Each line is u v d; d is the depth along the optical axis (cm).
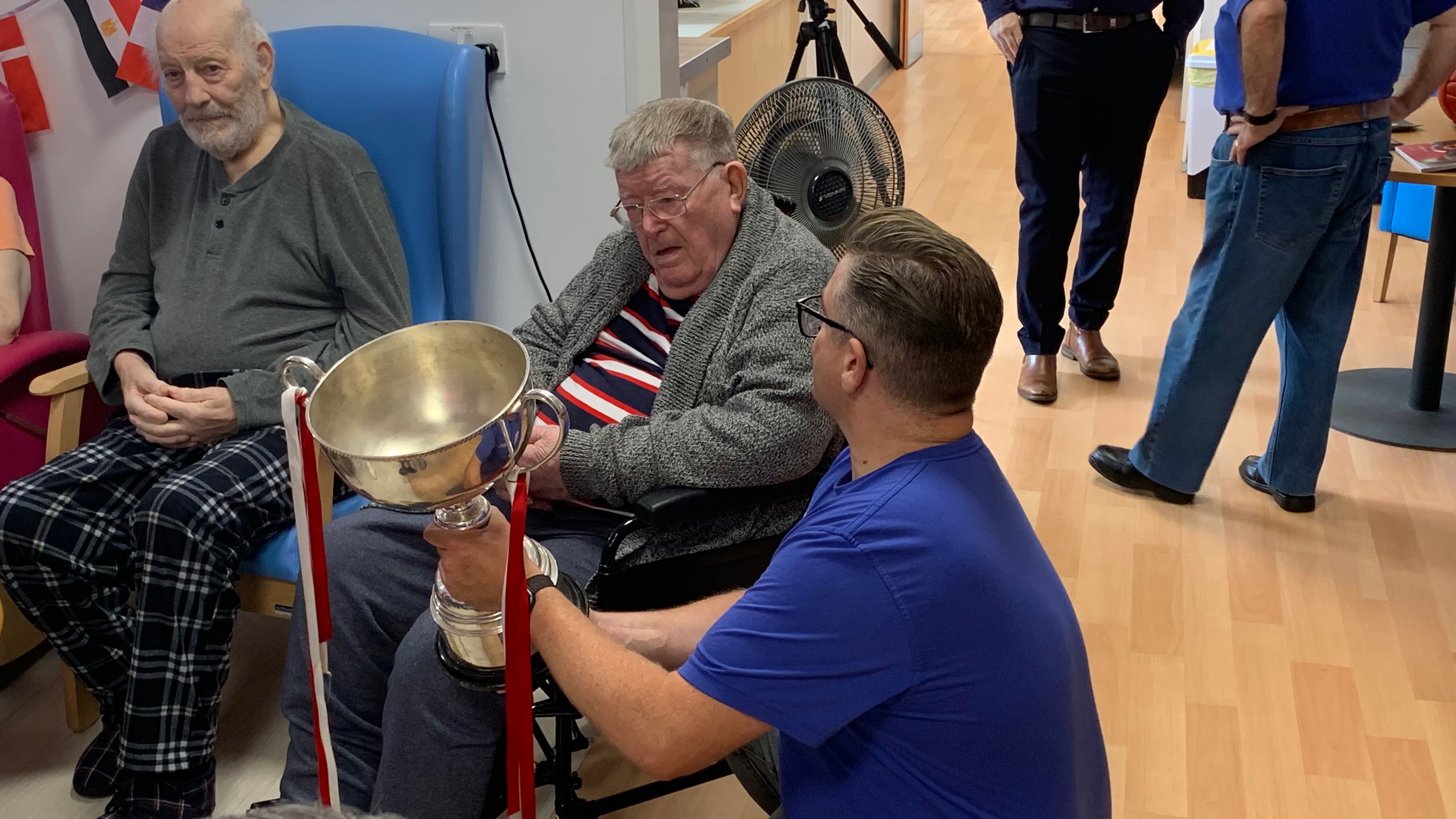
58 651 195
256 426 199
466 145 214
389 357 119
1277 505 275
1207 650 228
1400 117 254
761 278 169
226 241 206
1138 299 387
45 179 258
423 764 154
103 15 242
